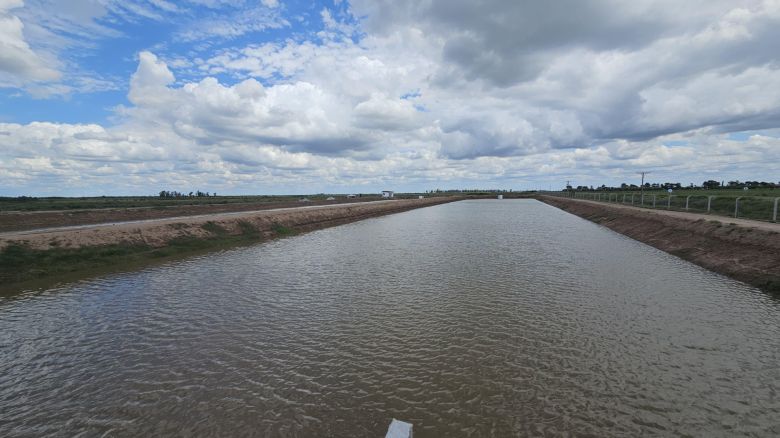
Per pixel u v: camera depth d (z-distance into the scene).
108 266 25.50
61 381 10.68
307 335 13.69
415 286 20.25
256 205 76.12
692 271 22.88
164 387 10.26
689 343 12.50
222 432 8.30
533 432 8.11
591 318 14.91
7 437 8.29
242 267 25.69
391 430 5.97
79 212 43.50
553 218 66.62
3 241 23.23
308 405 9.27
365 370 10.99
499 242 36.44
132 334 13.97
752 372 10.60
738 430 8.12
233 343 13.07
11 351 12.62
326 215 59.94
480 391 9.76
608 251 30.45
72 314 16.16
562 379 10.29
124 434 8.30
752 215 32.22
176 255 30.19
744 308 15.85
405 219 68.19
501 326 14.20
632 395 9.49
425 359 11.62
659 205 55.09
